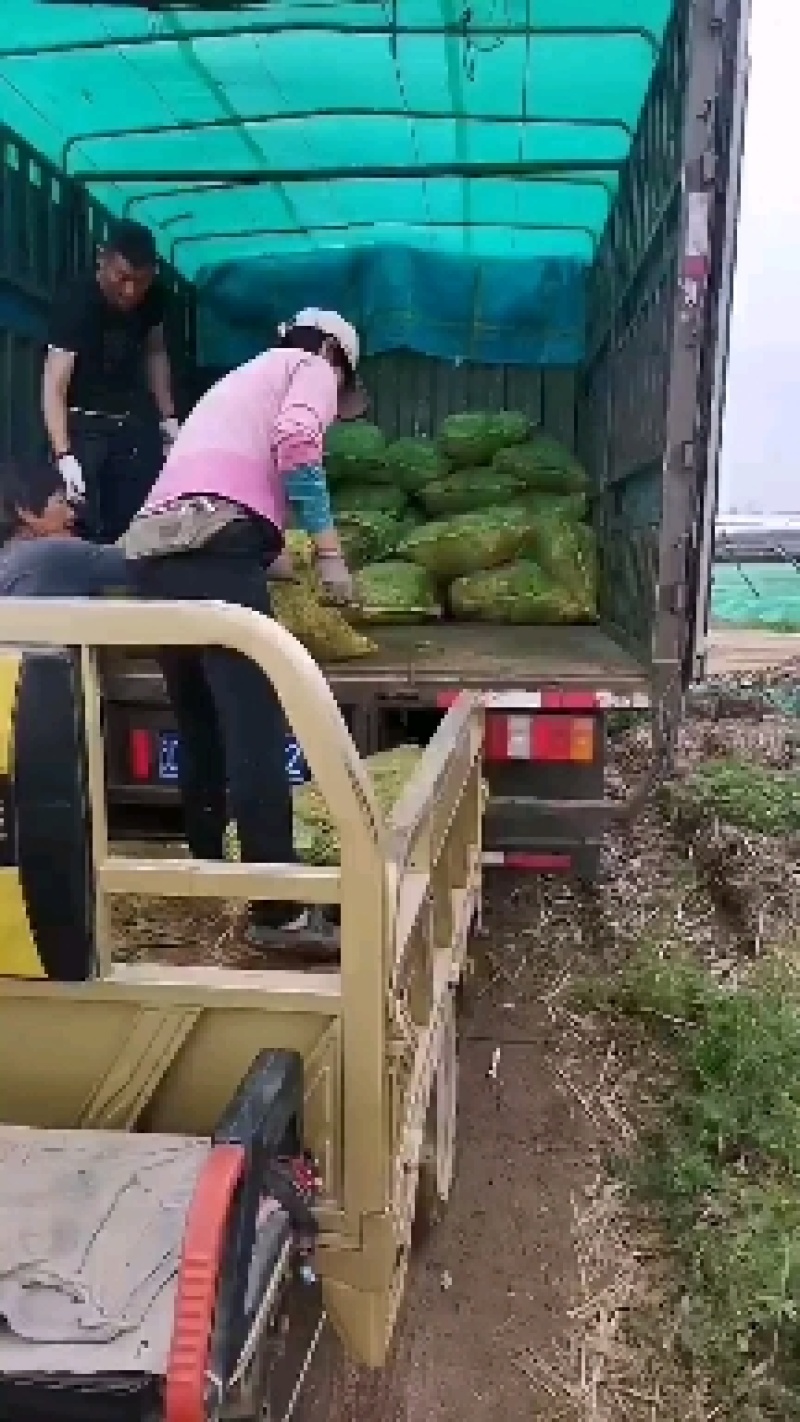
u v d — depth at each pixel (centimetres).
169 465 299
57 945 181
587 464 669
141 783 386
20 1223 159
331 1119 188
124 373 520
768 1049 351
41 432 548
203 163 589
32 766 173
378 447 652
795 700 806
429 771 262
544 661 433
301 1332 194
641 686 397
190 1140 179
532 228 661
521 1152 335
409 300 693
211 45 461
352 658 438
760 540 1127
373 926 181
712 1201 298
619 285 565
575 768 403
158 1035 189
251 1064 185
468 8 434
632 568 484
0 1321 146
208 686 299
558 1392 252
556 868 406
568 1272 288
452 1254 294
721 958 442
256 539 297
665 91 445
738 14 371
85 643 174
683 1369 257
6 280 502
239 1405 163
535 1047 388
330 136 557
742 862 518
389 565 579
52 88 499
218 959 273
